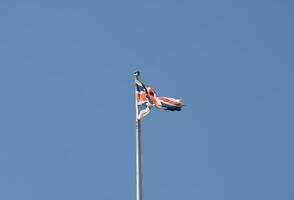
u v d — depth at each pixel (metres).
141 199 78.75
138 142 82.50
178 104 86.50
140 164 80.56
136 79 86.19
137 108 85.56
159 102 86.06
